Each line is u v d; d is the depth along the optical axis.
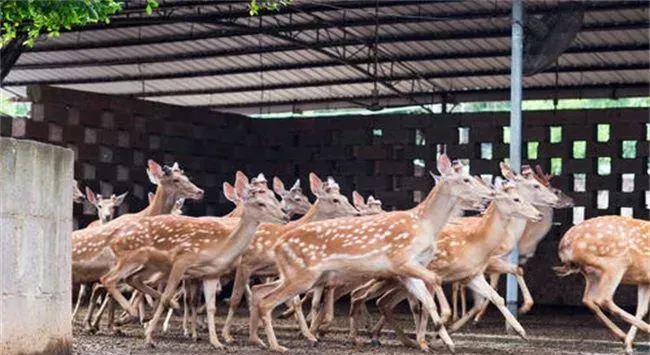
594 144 23.31
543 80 25.69
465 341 15.26
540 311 21.48
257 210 13.64
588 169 23.36
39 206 10.86
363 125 25.08
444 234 14.41
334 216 15.66
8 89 29.61
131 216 15.95
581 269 14.28
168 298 13.71
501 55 24.42
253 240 14.68
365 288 14.66
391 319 14.27
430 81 26.48
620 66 24.38
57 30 14.70
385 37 24.19
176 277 13.71
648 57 23.83
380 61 25.47
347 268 13.48
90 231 14.88
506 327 16.62
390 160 24.83
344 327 17.11
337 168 25.31
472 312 15.09
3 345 10.44
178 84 28.39
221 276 15.40
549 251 23.11
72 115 22.59
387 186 24.86
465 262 14.38
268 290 13.83
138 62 26.53
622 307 22.06
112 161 23.27
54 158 11.06
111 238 14.64
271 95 28.86
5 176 10.44
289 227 14.96
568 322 18.92
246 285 16.00
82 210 22.64
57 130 22.36
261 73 27.09
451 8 22.20
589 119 23.34
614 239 13.90
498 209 14.32
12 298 10.54
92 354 12.74
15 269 10.57
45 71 27.94
